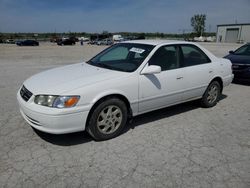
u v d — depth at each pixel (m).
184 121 4.52
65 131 3.27
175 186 2.67
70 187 2.62
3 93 6.08
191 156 3.28
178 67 4.50
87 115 3.38
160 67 3.87
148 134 3.92
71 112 3.22
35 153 3.25
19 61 13.84
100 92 3.43
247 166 3.07
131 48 4.48
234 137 3.88
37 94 3.30
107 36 68.56
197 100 5.33
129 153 3.32
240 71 7.56
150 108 4.16
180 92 4.53
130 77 3.76
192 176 2.85
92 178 2.77
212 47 32.94
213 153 3.37
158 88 4.12
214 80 5.26
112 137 3.74
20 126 4.05
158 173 2.89
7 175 2.77
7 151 3.27
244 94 6.62
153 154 3.30
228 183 2.74
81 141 3.62
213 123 4.45
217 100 5.52
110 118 3.66
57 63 13.02
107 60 4.52
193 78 4.71
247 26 63.38
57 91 3.24
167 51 4.38
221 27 69.81
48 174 2.82
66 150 3.35
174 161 3.14
